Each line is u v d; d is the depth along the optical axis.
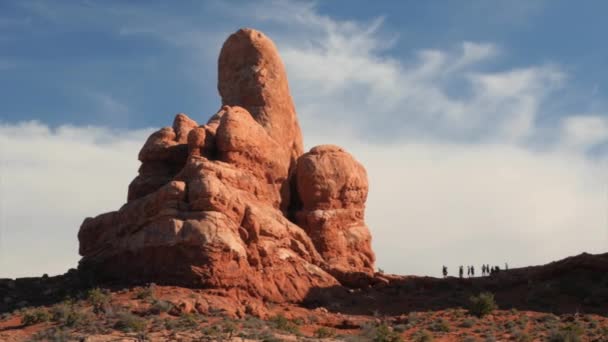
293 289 55.78
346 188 65.06
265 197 60.09
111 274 54.91
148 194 59.47
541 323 50.62
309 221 62.97
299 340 44.12
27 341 41.88
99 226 58.16
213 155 59.88
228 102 68.06
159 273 52.47
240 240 54.12
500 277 61.97
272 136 65.94
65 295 53.12
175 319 46.44
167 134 63.34
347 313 54.91
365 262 64.38
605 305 54.91
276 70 68.62
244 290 53.19
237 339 42.88
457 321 51.53
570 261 59.84
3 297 54.03
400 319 52.28
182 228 52.44
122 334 43.25
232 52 69.25
